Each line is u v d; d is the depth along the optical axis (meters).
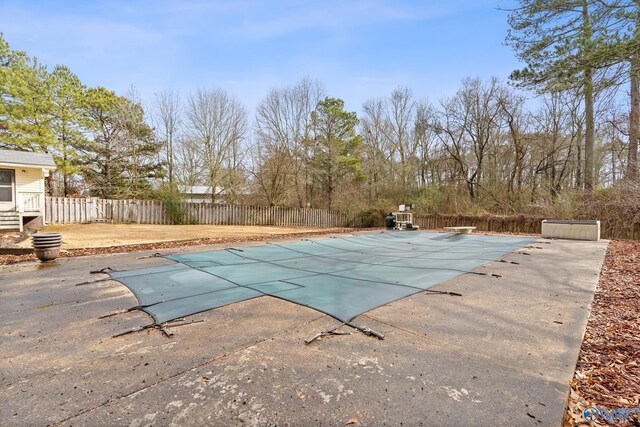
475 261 6.71
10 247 8.00
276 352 2.47
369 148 27.20
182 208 18.89
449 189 20.77
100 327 3.04
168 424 1.64
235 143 24.00
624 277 5.04
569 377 2.08
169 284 4.67
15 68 16.34
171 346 2.60
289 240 10.98
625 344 2.58
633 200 11.27
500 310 3.46
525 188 19.23
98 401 1.86
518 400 1.82
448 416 1.68
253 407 1.78
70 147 18.58
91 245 8.89
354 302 3.75
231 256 7.34
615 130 16.16
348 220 21.89
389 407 1.77
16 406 1.81
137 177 21.36
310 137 25.73
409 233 14.24
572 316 3.27
